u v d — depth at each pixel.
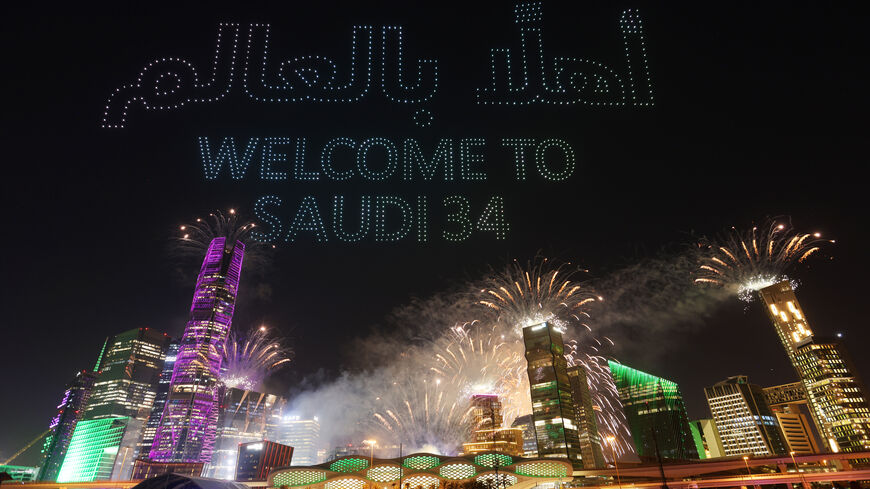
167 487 64.12
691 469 162.75
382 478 155.88
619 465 169.75
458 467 158.62
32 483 166.50
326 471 154.75
